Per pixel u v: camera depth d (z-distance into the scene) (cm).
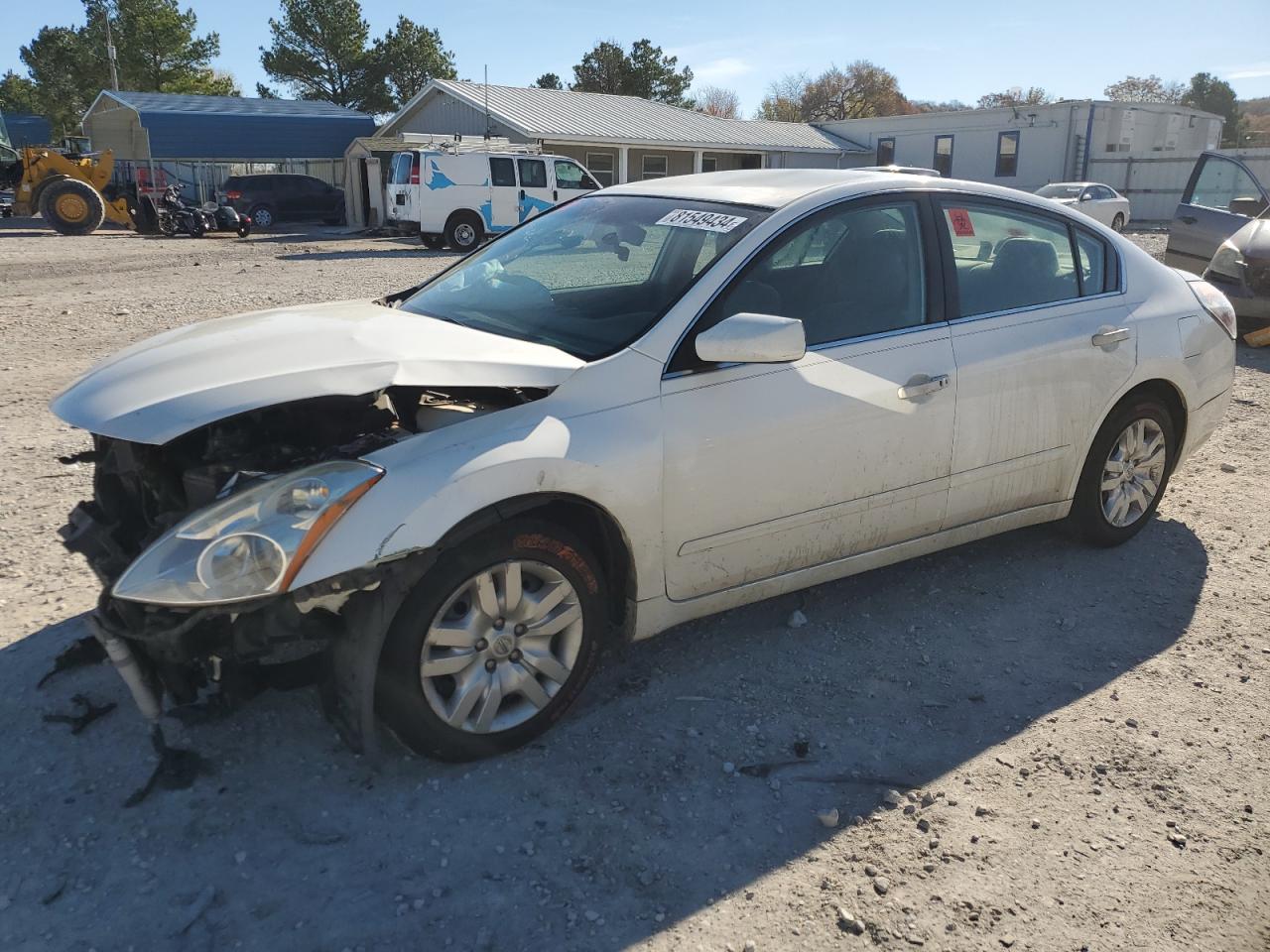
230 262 1781
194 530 254
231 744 297
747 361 300
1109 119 3412
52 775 280
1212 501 530
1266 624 394
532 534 286
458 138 2298
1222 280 947
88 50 6097
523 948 229
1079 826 276
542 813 274
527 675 296
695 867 257
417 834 264
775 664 357
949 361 369
